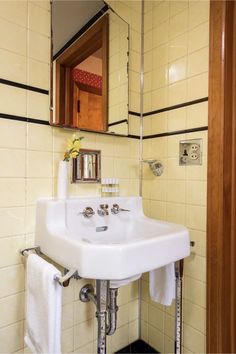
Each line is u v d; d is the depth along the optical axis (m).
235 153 1.11
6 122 0.96
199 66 1.14
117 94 1.32
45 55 1.06
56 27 1.10
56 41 1.10
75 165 1.15
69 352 1.17
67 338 1.16
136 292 1.43
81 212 1.06
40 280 0.80
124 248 0.72
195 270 1.16
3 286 0.96
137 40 1.42
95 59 1.23
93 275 0.71
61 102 1.11
